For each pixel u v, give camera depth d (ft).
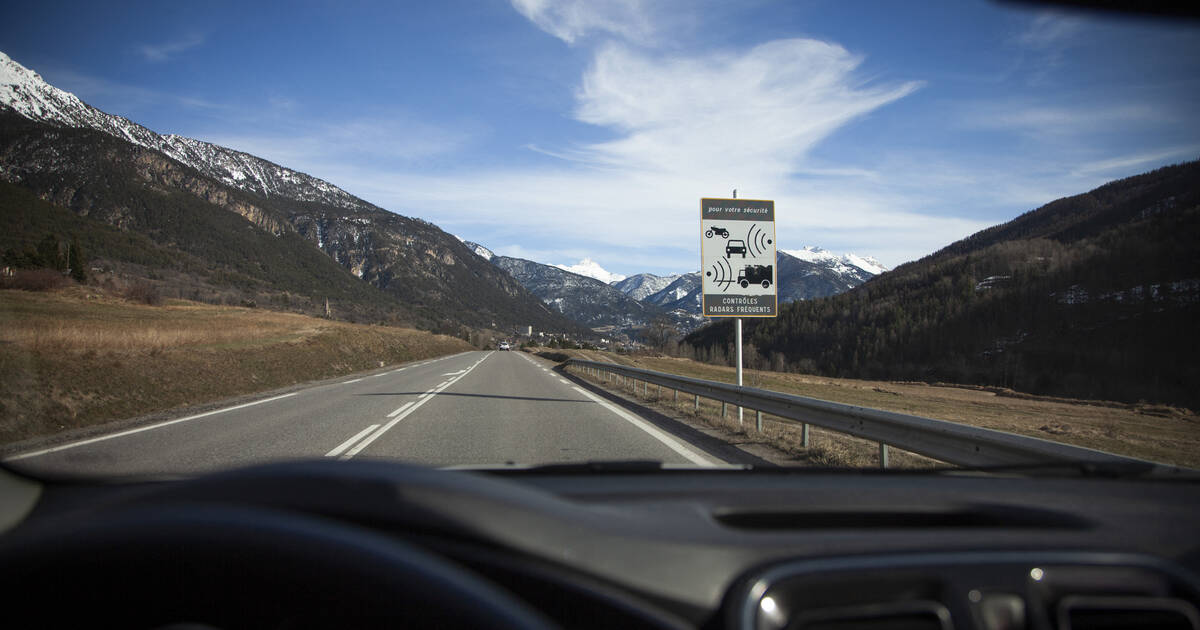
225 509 4.11
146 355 56.39
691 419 39.50
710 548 4.76
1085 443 43.86
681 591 4.48
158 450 26.21
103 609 3.80
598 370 92.63
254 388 63.67
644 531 5.06
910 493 7.69
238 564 3.71
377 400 49.01
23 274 177.37
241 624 3.70
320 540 3.72
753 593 4.25
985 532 5.59
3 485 9.48
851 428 24.36
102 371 45.62
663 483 8.56
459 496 4.95
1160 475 10.00
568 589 4.48
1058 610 4.52
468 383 68.80
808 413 27.94
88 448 26.68
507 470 9.59
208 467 22.07
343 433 31.40
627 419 38.29
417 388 61.36
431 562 3.78
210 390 55.36
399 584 3.54
